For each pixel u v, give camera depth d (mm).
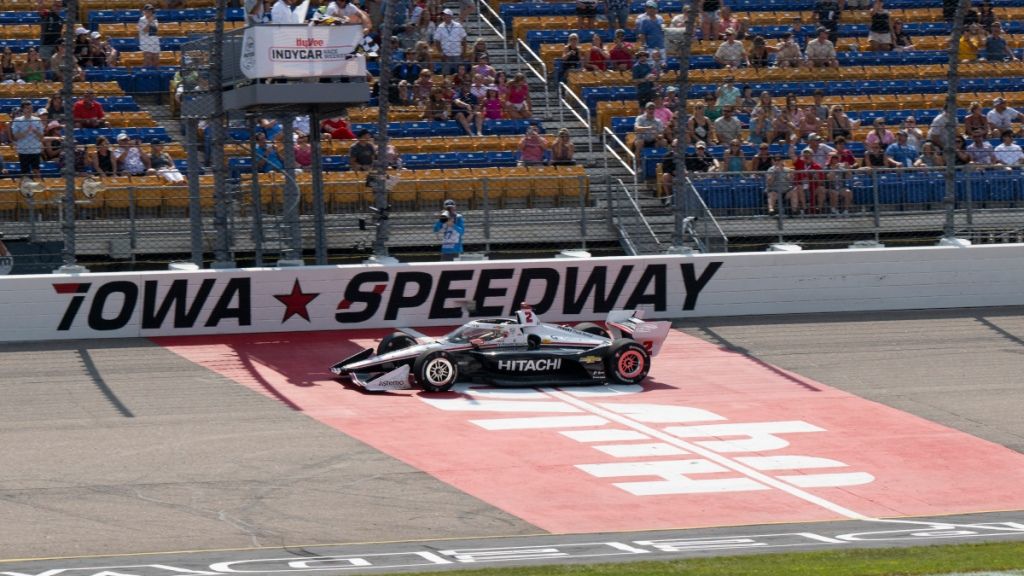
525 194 63469
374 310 55844
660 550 30406
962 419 43688
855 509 35062
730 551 30266
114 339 53344
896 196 61688
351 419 42750
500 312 56844
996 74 81750
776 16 86250
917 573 27578
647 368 48031
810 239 61750
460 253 58969
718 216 60938
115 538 31047
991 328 56562
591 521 33406
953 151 60312
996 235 63000
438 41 73312
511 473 37438
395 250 61250
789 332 55969
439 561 29031
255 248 56625
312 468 37438
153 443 39625
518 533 32188
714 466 38625
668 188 63750
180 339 53531
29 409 43188
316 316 55375
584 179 63906
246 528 32094
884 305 60156
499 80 72750
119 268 58312
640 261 57688
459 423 42531
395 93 70938
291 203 58031
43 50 71812
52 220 58062
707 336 55344
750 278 58844
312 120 56031
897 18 85562
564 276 57031
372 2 73625
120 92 70062
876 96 76625
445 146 68312
